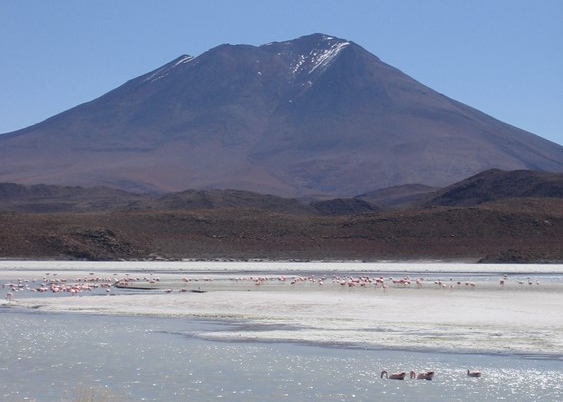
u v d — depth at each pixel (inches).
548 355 1646.2
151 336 1868.8
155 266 5177.2
